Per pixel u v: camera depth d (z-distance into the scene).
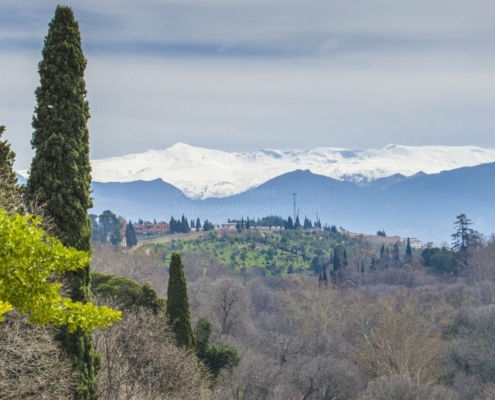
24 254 48.22
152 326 117.00
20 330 70.88
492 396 181.50
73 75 90.25
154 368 108.50
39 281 50.25
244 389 166.12
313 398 193.12
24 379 70.44
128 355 107.19
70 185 87.81
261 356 189.88
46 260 50.47
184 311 131.50
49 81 89.06
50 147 87.44
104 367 101.50
